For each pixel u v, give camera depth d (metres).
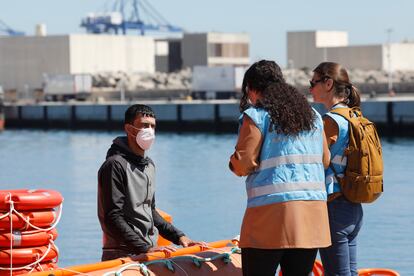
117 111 153.62
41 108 161.75
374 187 14.01
